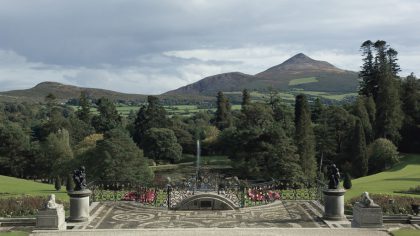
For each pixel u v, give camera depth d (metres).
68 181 47.53
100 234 28.36
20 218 35.28
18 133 100.88
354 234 28.19
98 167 69.50
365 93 127.44
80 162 81.38
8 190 53.09
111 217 36.47
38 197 42.53
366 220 30.69
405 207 38.75
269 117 104.81
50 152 96.00
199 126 150.25
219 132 141.12
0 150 99.56
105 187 55.66
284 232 28.41
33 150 99.75
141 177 69.69
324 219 35.12
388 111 107.19
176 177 95.75
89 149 83.50
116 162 69.19
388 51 127.75
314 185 55.03
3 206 38.56
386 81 110.31
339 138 105.69
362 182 63.47
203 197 39.31
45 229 30.53
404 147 109.62
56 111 150.12
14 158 99.38
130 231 28.83
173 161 126.38
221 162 124.62
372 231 28.86
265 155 79.31
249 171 79.94
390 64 126.88
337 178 35.28
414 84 116.88
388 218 35.81
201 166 117.44
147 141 123.88
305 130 86.75
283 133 79.94
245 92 143.75
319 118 115.19
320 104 129.00
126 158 70.00
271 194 43.38
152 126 135.50
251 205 40.75
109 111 146.50
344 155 101.62
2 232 29.52
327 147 101.69
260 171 79.81
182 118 180.25
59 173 85.06
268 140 81.69
